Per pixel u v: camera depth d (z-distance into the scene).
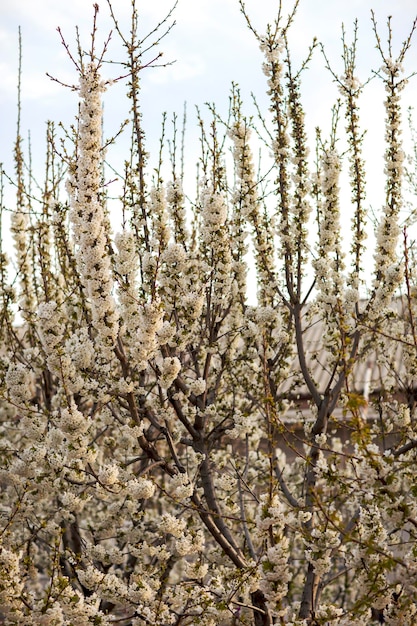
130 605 5.95
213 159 6.83
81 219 5.43
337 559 9.02
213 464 7.73
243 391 7.67
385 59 7.07
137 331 5.96
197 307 6.16
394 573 6.27
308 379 7.09
